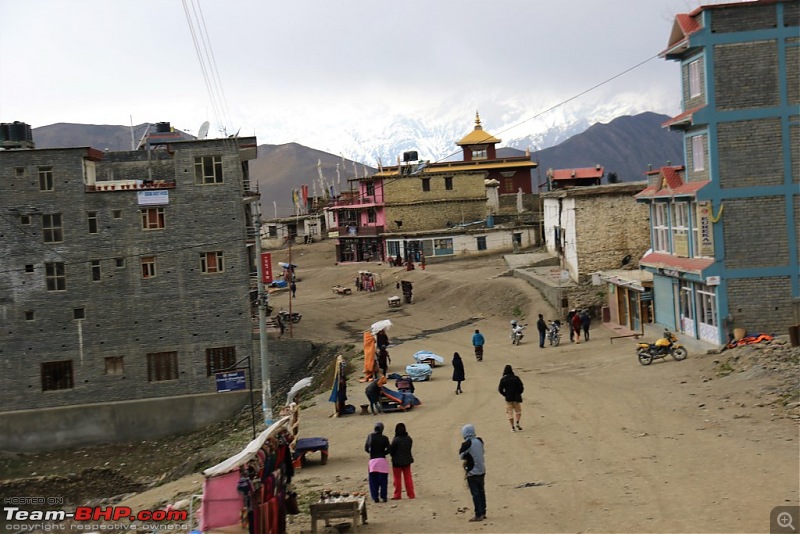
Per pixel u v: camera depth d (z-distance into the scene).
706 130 39.50
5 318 53.03
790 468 20.62
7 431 52.62
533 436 28.06
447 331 61.78
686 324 44.25
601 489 20.91
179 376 54.31
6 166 52.69
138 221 53.84
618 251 62.06
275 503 18.08
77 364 53.56
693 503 18.77
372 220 103.19
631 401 32.19
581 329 55.44
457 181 99.50
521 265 73.62
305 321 71.00
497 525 18.80
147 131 73.31
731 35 38.94
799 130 38.84
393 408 36.66
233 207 54.34
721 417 27.36
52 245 53.28
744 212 39.09
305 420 37.38
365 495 22.81
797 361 32.09
